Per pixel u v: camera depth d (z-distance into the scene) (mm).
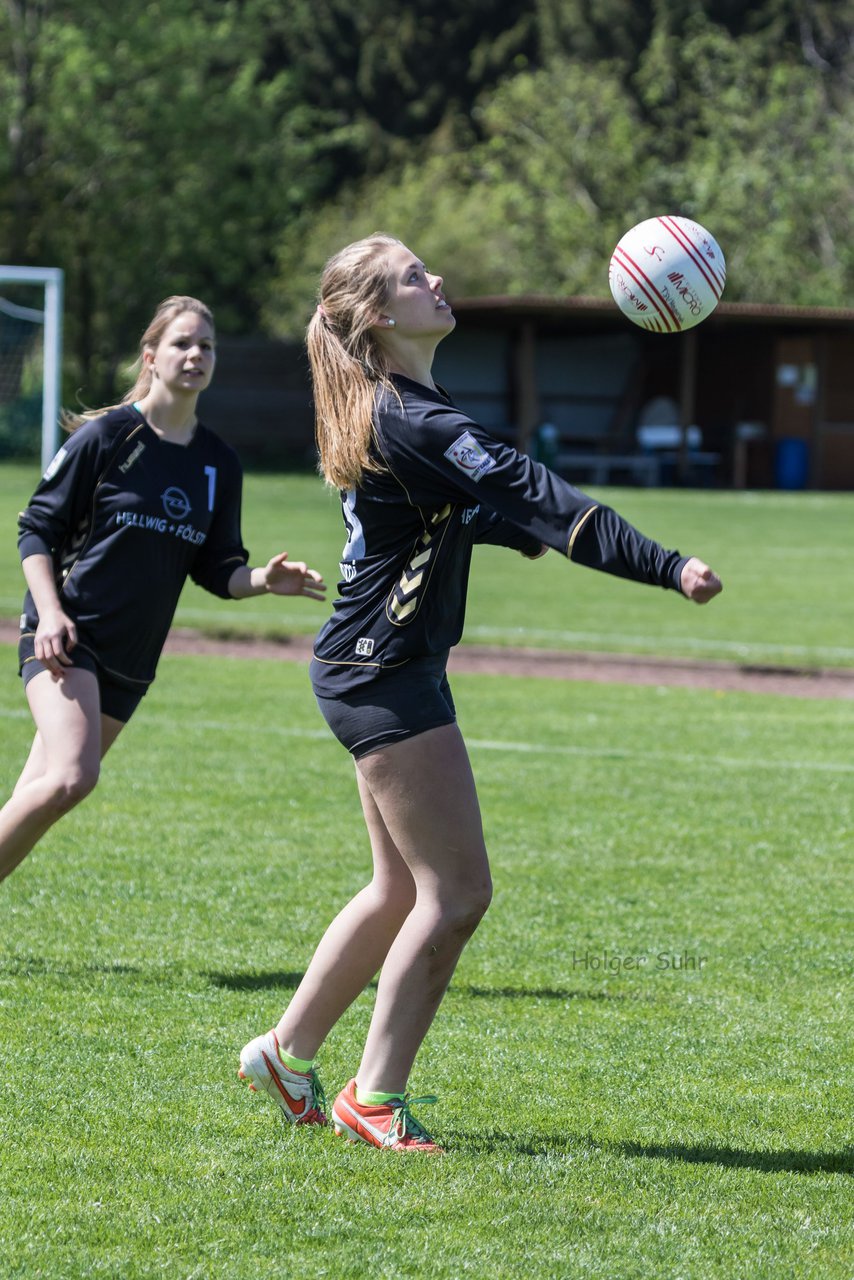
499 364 126875
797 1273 10039
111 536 15398
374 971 12562
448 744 11836
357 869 20719
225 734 30156
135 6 133375
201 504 15859
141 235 137625
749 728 32188
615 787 26250
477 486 11125
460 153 178625
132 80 134375
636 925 18547
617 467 122188
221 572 16141
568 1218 10820
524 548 12930
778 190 144625
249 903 19016
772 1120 12859
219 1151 11914
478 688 36812
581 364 129250
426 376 12203
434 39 190375
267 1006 15344
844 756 29312
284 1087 12438
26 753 27547
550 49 184250
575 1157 11961
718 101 153125
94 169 134625
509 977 16578
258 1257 10133
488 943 17766
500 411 127500
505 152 161000
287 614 49000
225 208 141000
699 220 145625
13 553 62938
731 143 148625
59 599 15414
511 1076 13766
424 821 11797
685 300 12578
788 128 149250
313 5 189750
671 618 49906
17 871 20203
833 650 43000
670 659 41031
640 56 178500
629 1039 14766
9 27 131500
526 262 152500
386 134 189625
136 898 19125
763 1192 11383
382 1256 10164
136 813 23688
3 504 86062
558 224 148250
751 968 17000
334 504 88312
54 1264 9945
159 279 142375
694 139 153750
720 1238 10562
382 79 189625
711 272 12617
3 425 125750
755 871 21141
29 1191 11086
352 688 11828
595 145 151250
